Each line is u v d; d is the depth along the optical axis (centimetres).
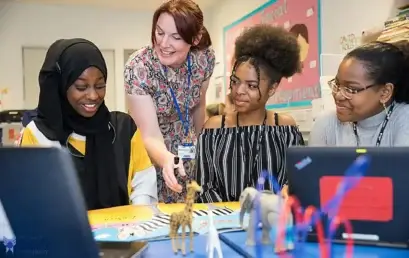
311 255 75
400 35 164
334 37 247
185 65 169
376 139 121
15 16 407
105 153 136
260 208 78
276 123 145
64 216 52
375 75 112
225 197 137
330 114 138
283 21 297
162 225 99
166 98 168
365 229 78
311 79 267
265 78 136
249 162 137
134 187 141
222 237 86
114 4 419
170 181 134
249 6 348
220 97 411
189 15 152
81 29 426
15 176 50
